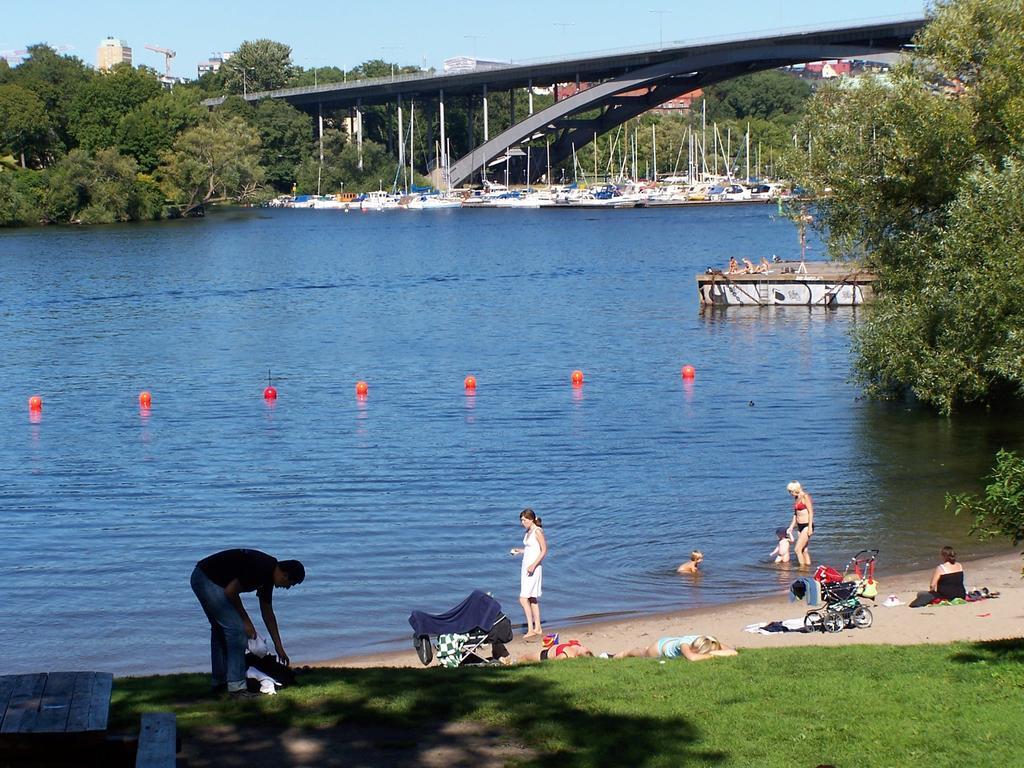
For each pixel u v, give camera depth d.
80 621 21.38
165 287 90.06
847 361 50.50
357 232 153.38
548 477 31.95
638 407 42.12
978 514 15.51
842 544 25.56
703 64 168.50
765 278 69.94
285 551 25.48
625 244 127.31
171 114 177.38
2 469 34.00
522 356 55.06
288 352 57.75
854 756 11.03
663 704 12.69
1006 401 40.34
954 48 35.06
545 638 18.11
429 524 27.47
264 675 12.38
